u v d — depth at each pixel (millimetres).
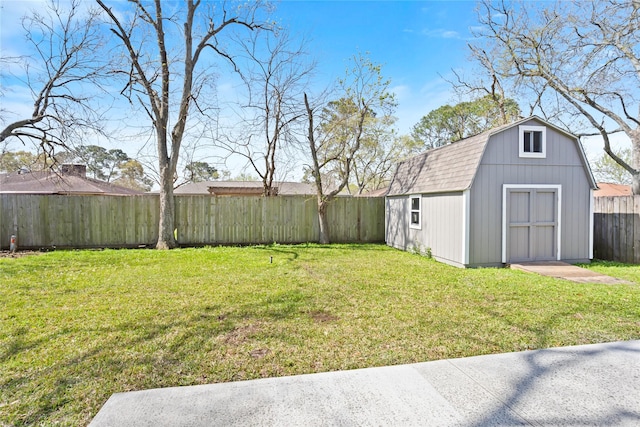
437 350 3242
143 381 2676
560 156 8055
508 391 2537
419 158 10898
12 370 2814
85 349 3203
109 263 7613
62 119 10328
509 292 5277
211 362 2986
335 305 4590
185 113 10695
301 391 2541
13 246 9305
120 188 20234
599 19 11602
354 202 12445
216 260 8055
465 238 7535
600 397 2453
